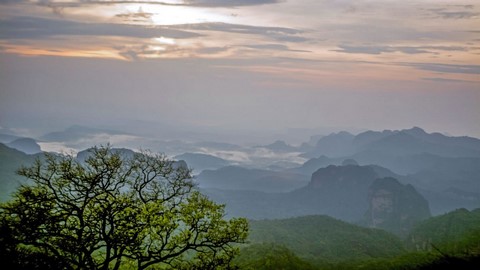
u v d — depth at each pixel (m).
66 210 29.06
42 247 29.11
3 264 26.86
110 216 29.41
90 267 28.39
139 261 29.86
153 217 29.11
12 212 28.62
